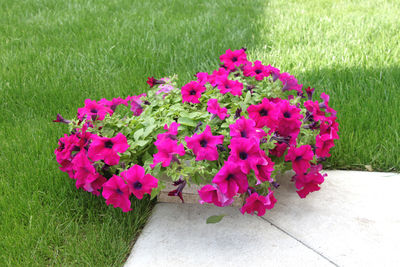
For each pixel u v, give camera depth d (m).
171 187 2.15
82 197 2.19
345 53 3.60
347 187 2.23
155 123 2.19
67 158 2.04
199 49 3.85
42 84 3.41
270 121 2.04
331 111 2.21
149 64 3.68
